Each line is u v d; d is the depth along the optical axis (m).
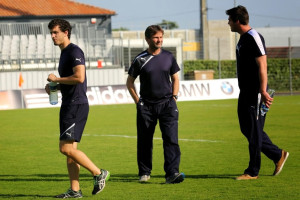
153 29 10.39
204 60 50.88
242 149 15.34
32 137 20.09
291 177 10.80
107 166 12.94
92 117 28.25
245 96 10.58
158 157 14.26
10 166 13.33
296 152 14.34
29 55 44.97
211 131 20.33
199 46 52.44
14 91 36.31
